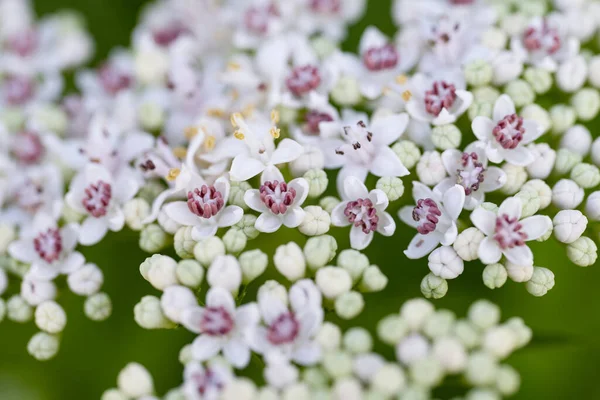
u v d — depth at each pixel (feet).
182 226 0.63
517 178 0.63
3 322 0.66
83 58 0.74
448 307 0.65
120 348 0.66
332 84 0.66
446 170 0.63
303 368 0.60
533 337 0.64
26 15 0.75
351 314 0.61
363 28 0.72
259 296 0.61
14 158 0.69
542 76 0.65
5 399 0.67
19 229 0.66
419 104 0.64
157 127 0.67
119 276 0.66
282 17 0.70
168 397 0.60
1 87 0.72
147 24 0.74
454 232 0.61
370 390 0.59
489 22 0.67
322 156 0.63
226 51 0.71
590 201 0.63
